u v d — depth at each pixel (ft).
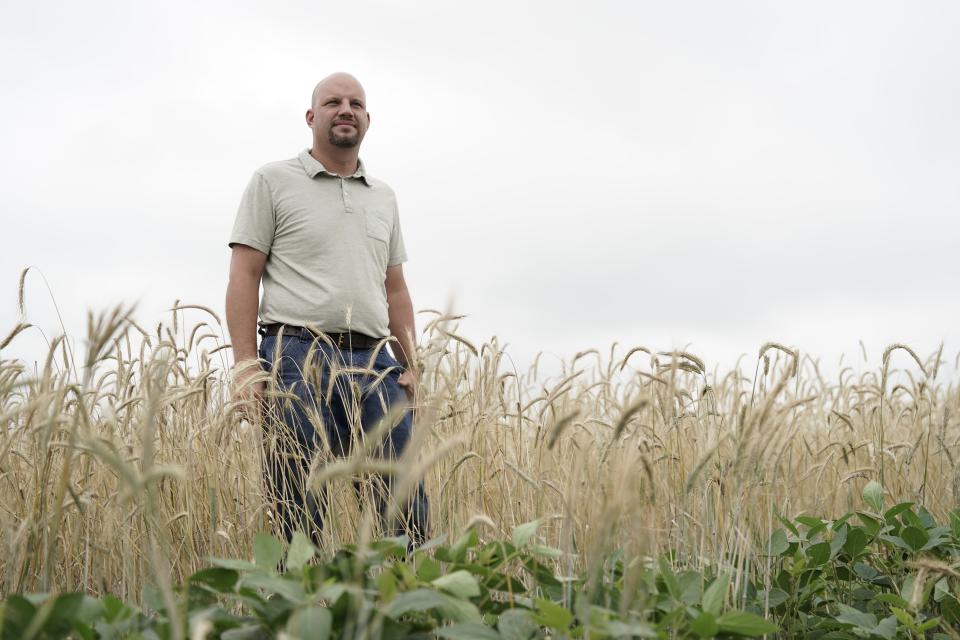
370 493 9.83
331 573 6.26
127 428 9.08
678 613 6.33
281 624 5.62
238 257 11.51
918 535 9.39
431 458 4.35
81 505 7.64
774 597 8.49
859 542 9.46
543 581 6.97
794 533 9.57
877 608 9.40
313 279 11.31
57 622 5.45
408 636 5.98
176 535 9.10
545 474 10.23
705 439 9.64
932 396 11.88
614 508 5.63
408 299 12.94
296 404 10.71
